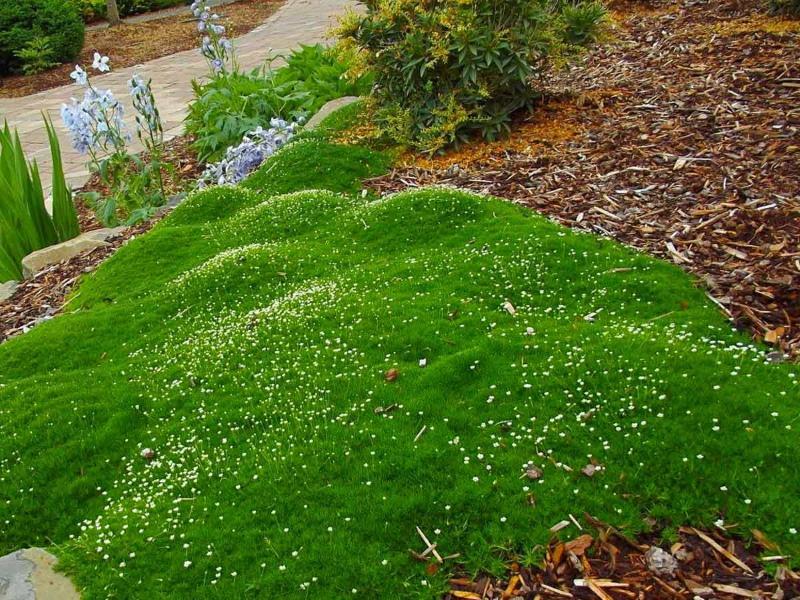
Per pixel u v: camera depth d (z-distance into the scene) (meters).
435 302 6.03
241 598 3.72
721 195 6.99
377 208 7.93
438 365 5.18
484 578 3.68
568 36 9.82
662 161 7.89
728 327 5.29
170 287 7.32
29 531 4.78
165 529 4.24
